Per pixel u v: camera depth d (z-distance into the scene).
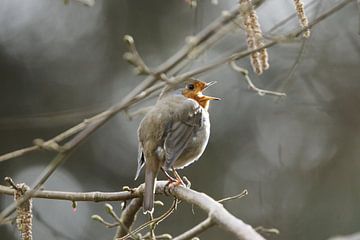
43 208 15.16
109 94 15.81
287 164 14.59
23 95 15.66
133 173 15.67
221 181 15.11
